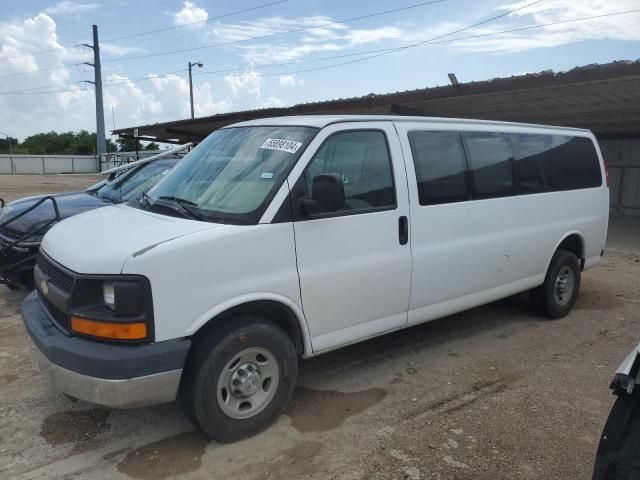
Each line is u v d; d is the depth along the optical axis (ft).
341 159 12.55
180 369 10.09
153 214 12.12
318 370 14.92
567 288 19.58
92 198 22.45
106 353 9.65
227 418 10.98
